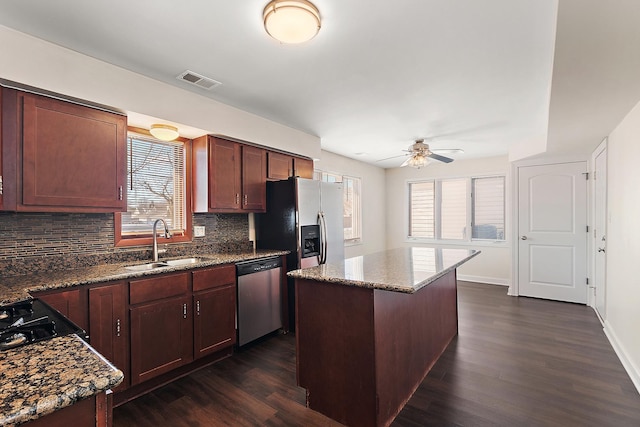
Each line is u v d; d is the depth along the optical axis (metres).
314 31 1.64
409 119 3.40
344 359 1.88
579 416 1.91
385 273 2.00
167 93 2.49
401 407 2.02
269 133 3.43
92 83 2.08
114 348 2.07
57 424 0.66
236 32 1.81
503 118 3.38
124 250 2.67
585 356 2.72
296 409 2.02
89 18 1.68
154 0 1.53
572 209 4.32
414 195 6.41
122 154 2.31
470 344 2.99
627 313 2.60
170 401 2.12
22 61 1.81
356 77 2.40
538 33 1.82
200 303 2.56
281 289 3.35
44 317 1.28
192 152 3.13
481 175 5.62
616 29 1.40
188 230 3.12
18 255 2.13
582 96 2.19
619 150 2.86
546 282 4.52
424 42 1.92
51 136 1.98
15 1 1.53
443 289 2.91
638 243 2.37
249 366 2.61
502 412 1.96
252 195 3.37
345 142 4.43
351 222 5.70
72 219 2.39
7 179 1.81
